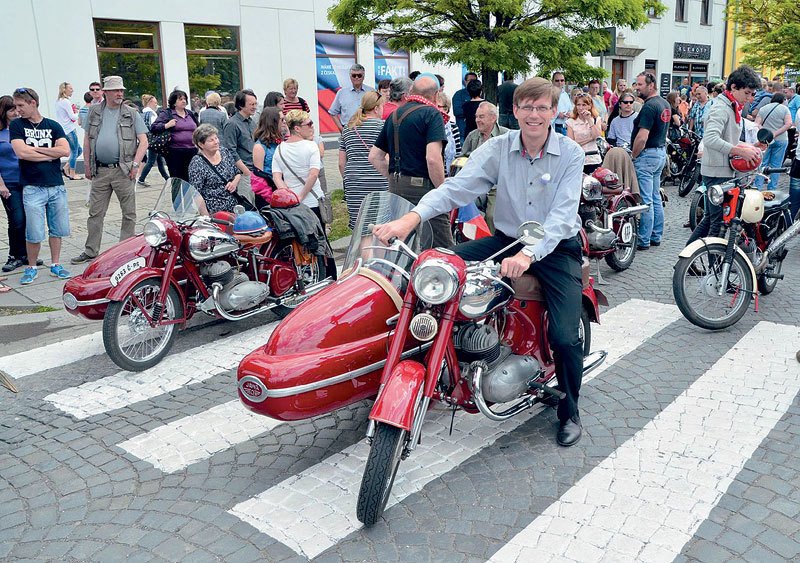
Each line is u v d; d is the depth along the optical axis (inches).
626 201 287.7
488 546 122.7
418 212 143.8
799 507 130.9
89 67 601.6
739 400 173.5
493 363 143.0
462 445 156.9
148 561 121.9
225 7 674.2
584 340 178.9
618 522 127.7
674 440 155.7
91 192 323.0
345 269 152.3
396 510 134.0
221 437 165.2
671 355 202.7
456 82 872.9
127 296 197.0
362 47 780.6
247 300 218.1
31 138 289.1
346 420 171.6
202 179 249.8
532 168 147.1
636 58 1151.0
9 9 554.3
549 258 151.0
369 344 138.7
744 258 217.0
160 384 195.6
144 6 625.0
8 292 285.4
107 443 163.8
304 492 141.3
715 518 128.1
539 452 152.9
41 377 203.3
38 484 147.8
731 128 258.7
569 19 462.6
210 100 440.5
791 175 322.7
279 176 273.7
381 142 241.1
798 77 925.2
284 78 725.3
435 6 426.3
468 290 131.6
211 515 134.6
